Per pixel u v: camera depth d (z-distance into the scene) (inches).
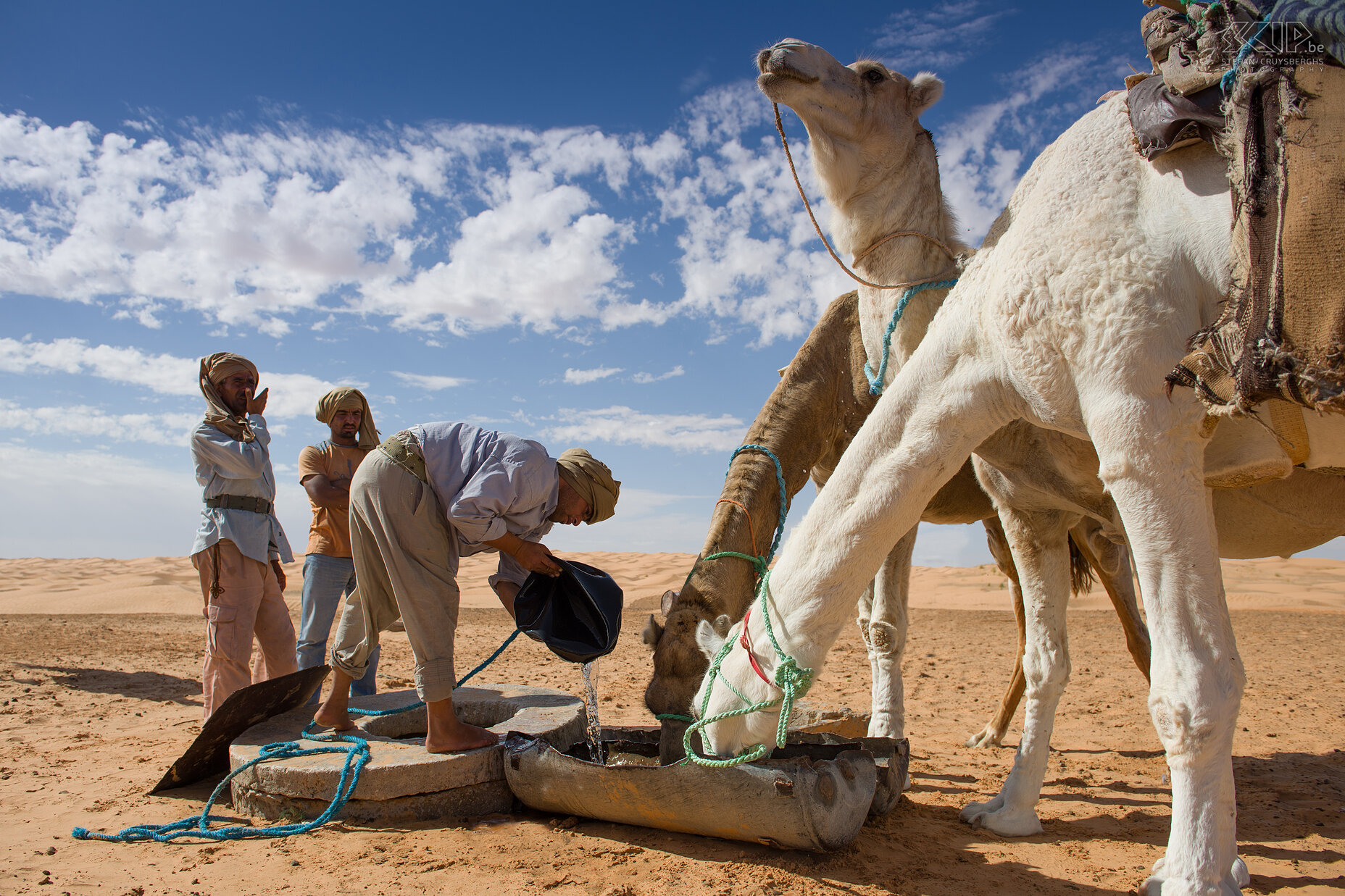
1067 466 156.6
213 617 216.8
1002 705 247.9
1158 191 125.6
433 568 169.0
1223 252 119.6
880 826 167.2
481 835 155.5
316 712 201.0
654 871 138.8
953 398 140.0
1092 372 125.2
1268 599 811.4
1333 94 109.2
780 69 183.0
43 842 153.0
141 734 240.2
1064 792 198.5
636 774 150.2
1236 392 113.0
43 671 358.0
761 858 144.9
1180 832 116.7
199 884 133.9
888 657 211.3
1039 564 173.5
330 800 162.1
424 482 167.9
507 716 203.0
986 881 139.9
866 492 140.4
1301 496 155.5
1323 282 106.0
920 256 188.7
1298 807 185.6
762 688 139.5
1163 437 121.2
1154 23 132.3
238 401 221.3
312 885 133.1
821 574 139.6
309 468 235.3
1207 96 119.8
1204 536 121.2
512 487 161.9
